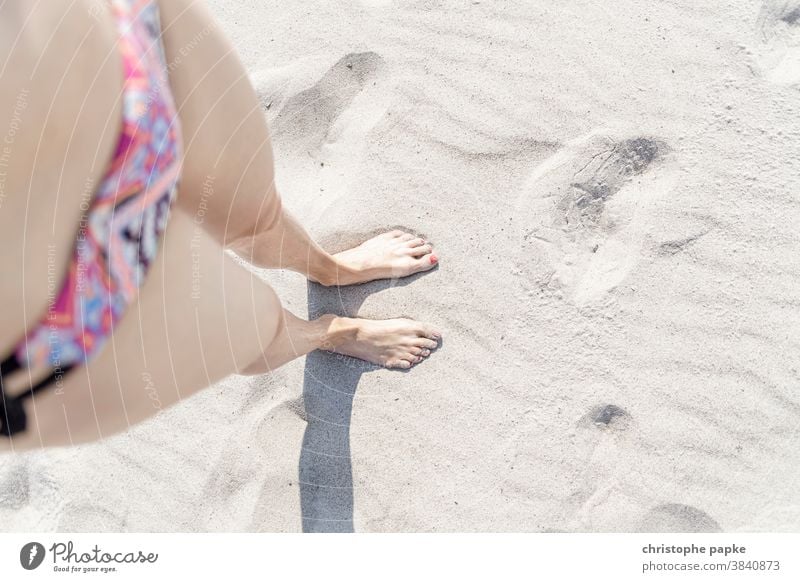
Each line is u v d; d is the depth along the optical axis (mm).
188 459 1624
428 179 1719
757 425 1470
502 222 1661
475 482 1539
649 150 1647
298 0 1886
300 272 1582
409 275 1665
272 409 1634
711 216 1581
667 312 1549
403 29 1820
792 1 1648
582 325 1573
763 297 1524
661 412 1508
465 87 1759
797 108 1602
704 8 1699
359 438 1598
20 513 1648
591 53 1725
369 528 1538
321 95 1812
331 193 1748
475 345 1606
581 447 1522
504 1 1796
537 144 1692
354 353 1617
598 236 1621
